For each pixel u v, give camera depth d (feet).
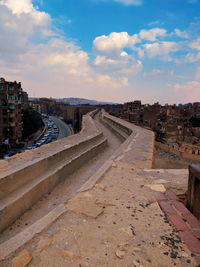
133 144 29.68
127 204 11.27
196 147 72.33
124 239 8.11
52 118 431.02
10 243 7.47
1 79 138.31
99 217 9.75
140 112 148.77
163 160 47.62
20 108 161.07
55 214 9.70
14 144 149.07
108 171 17.11
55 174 17.25
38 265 6.58
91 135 36.45
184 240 8.18
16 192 12.80
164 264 6.84
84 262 6.79
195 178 10.66
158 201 11.74
